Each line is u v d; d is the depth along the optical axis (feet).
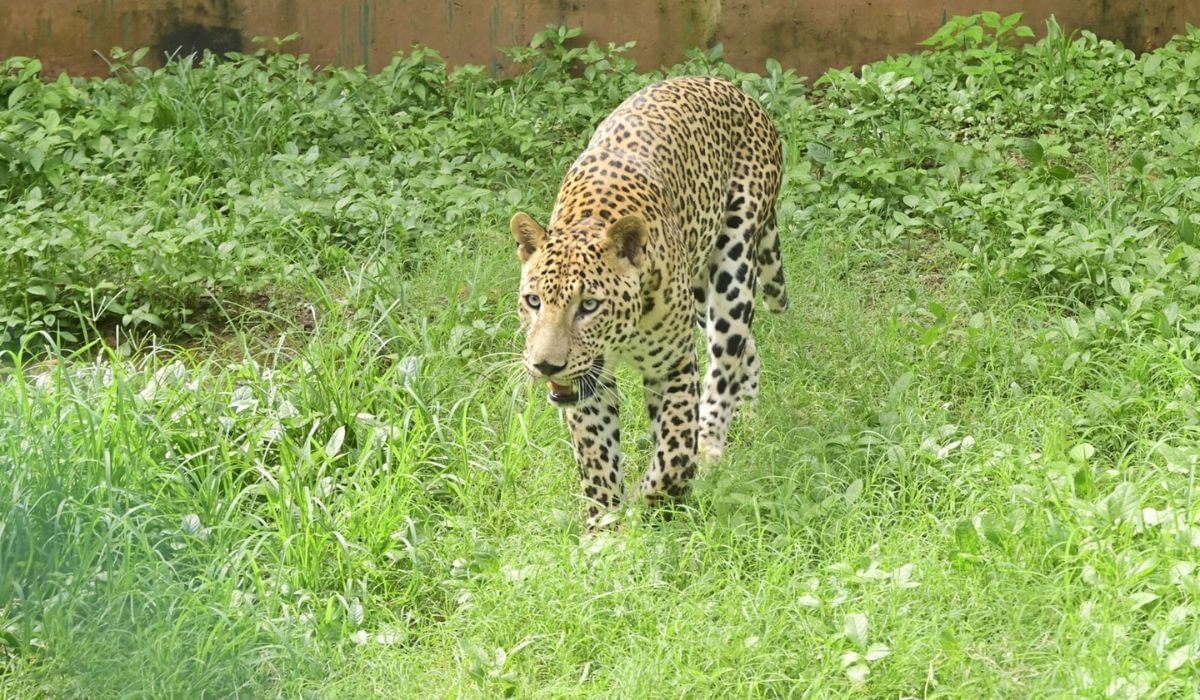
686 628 26.94
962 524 28.37
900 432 33.94
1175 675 24.25
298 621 27.84
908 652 25.49
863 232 47.88
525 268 29.91
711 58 61.31
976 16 60.80
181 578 28.84
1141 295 38.09
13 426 30.96
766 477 31.89
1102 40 62.85
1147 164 50.37
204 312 43.47
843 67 63.31
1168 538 27.66
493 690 26.11
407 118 55.77
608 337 29.76
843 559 28.60
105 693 25.46
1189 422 32.81
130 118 53.98
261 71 61.62
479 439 35.35
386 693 26.13
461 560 29.86
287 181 48.91
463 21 62.90
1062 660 24.90
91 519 28.91
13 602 27.37
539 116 56.75
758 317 41.57
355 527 30.35
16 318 39.99
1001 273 43.04
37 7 61.87
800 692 25.57
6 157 48.62
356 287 41.86
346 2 62.59
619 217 30.73
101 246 42.47
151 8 62.18
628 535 29.94
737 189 36.37
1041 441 33.53
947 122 56.70
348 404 34.32
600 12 63.00
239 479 31.91
